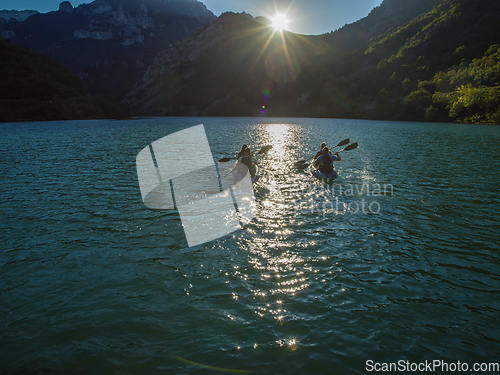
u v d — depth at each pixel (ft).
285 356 11.80
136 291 16.10
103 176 41.83
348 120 240.94
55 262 19.13
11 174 42.96
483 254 19.77
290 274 17.56
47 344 12.49
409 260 19.07
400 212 27.43
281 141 85.97
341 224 24.71
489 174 42.37
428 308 14.56
